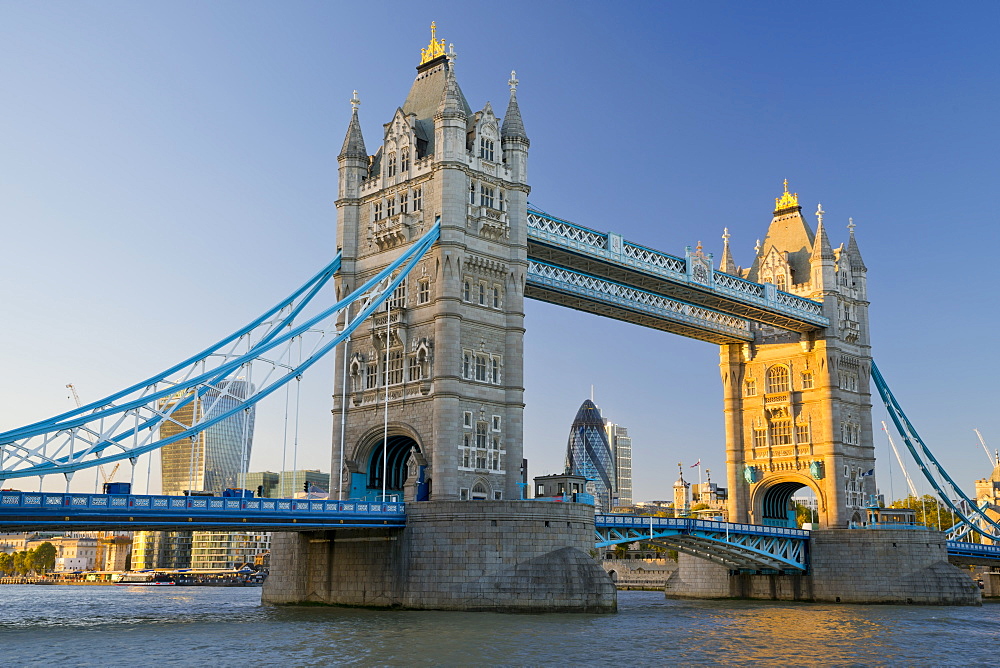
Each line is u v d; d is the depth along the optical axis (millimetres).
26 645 56938
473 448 82688
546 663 49875
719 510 196750
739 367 131250
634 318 113188
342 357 90812
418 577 76375
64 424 66500
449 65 88625
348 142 94062
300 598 86688
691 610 94562
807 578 115312
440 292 83062
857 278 131000
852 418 125750
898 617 86125
